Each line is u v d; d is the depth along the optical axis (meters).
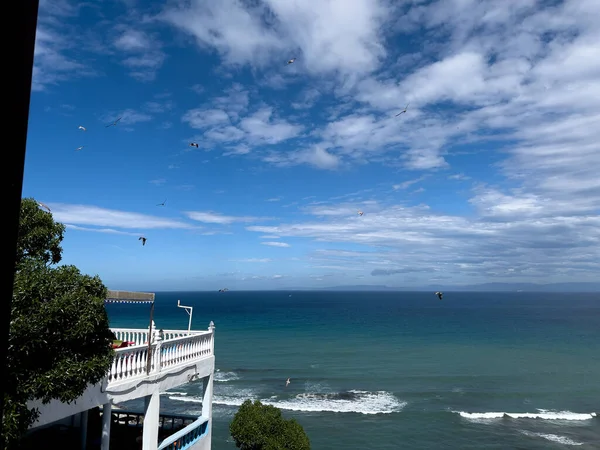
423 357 66.38
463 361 62.94
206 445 15.40
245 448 17.00
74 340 8.38
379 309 198.88
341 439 32.09
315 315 157.38
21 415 7.71
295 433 17.00
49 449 13.79
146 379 12.59
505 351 72.44
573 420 36.47
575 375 53.19
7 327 2.08
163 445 13.12
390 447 30.78
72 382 8.20
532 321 133.12
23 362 7.66
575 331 103.62
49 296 8.19
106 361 8.98
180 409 38.03
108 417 11.73
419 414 37.66
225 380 50.03
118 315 145.38
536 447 30.88
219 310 186.00
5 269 2.07
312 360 63.47
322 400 41.97
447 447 30.78
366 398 42.75
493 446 31.00
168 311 170.25
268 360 63.47
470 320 136.00
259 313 166.75
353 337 91.00
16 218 2.13
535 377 52.06
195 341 15.13
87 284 8.99
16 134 2.13
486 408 39.78
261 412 17.52
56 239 9.56
